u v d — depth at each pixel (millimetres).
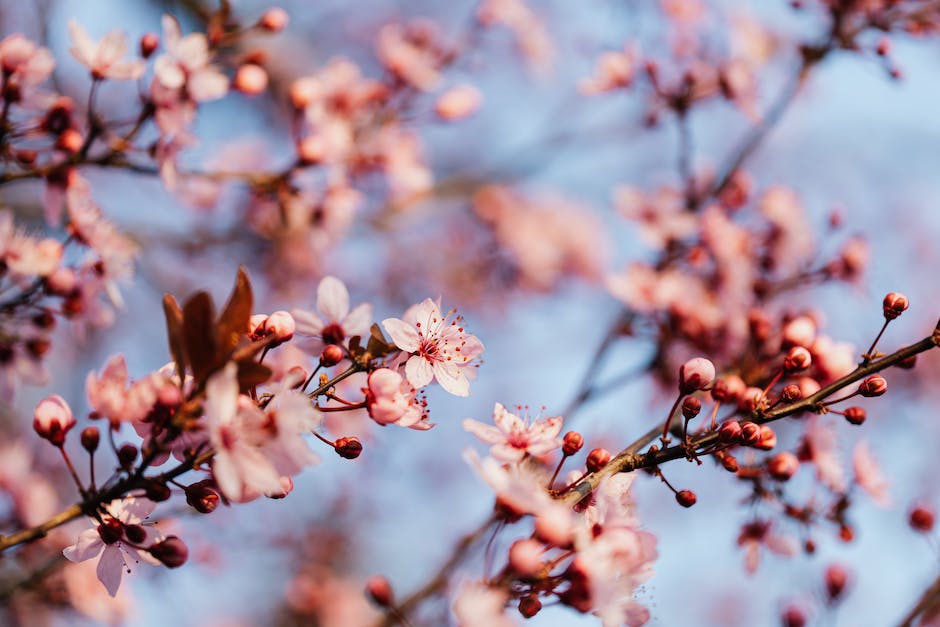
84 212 666
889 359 592
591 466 584
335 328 595
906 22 822
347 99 849
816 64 855
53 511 726
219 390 547
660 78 878
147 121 688
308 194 788
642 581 565
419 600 699
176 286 971
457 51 970
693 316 780
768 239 823
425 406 591
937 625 671
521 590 559
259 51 728
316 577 1211
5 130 654
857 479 676
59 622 745
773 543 670
